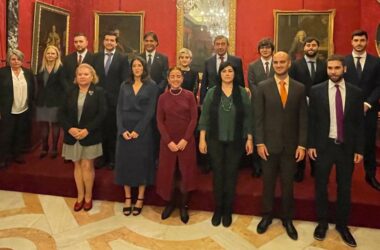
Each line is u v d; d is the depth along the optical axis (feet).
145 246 10.80
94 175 13.96
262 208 11.82
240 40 23.40
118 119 12.72
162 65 15.64
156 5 24.18
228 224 12.06
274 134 10.99
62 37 22.52
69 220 12.44
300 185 13.65
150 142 12.72
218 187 12.05
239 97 11.66
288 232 11.39
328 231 11.69
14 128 15.80
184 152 12.03
